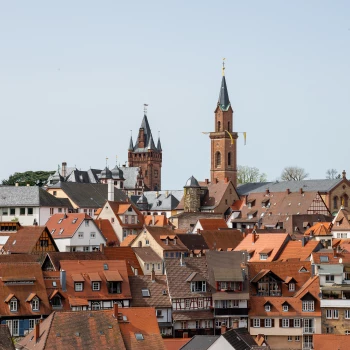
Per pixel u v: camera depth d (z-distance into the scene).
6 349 196.88
